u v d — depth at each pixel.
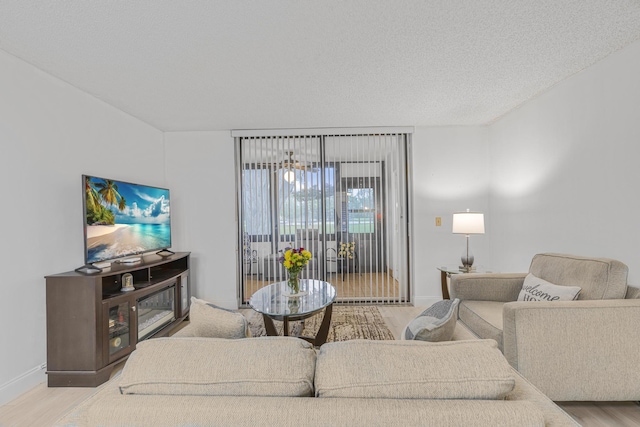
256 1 1.55
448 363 0.79
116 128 3.01
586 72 2.30
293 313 2.10
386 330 2.98
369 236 3.89
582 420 1.62
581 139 2.35
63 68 2.21
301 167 3.88
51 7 1.56
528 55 2.11
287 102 2.92
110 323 2.28
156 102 2.88
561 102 2.54
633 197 1.97
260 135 3.78
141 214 2.96
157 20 1.69
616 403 1.76
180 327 3.13
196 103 2.92
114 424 0.72
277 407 0.71
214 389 0.78
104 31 1.78
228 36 1.86
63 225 2.38
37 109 2.20
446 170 3.74
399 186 3.88
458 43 1.96
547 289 2.00
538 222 2.84
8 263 1.98
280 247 3.89
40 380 2.14
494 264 3.60
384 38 1.90
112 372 2.25
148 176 3.51
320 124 3.61
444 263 3.75
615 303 1.67
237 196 3.89
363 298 3.88
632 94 1.97
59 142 2.37
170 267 3.35
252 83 2.51
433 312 1.33
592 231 2.26
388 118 3.43
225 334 1.25
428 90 2.68
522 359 1.65
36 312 2.14
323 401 0.73
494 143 3.58
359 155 3.88
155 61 2.13
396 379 0.76
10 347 1.98
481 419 0.67
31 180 2.14
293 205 3.89
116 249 2.62
